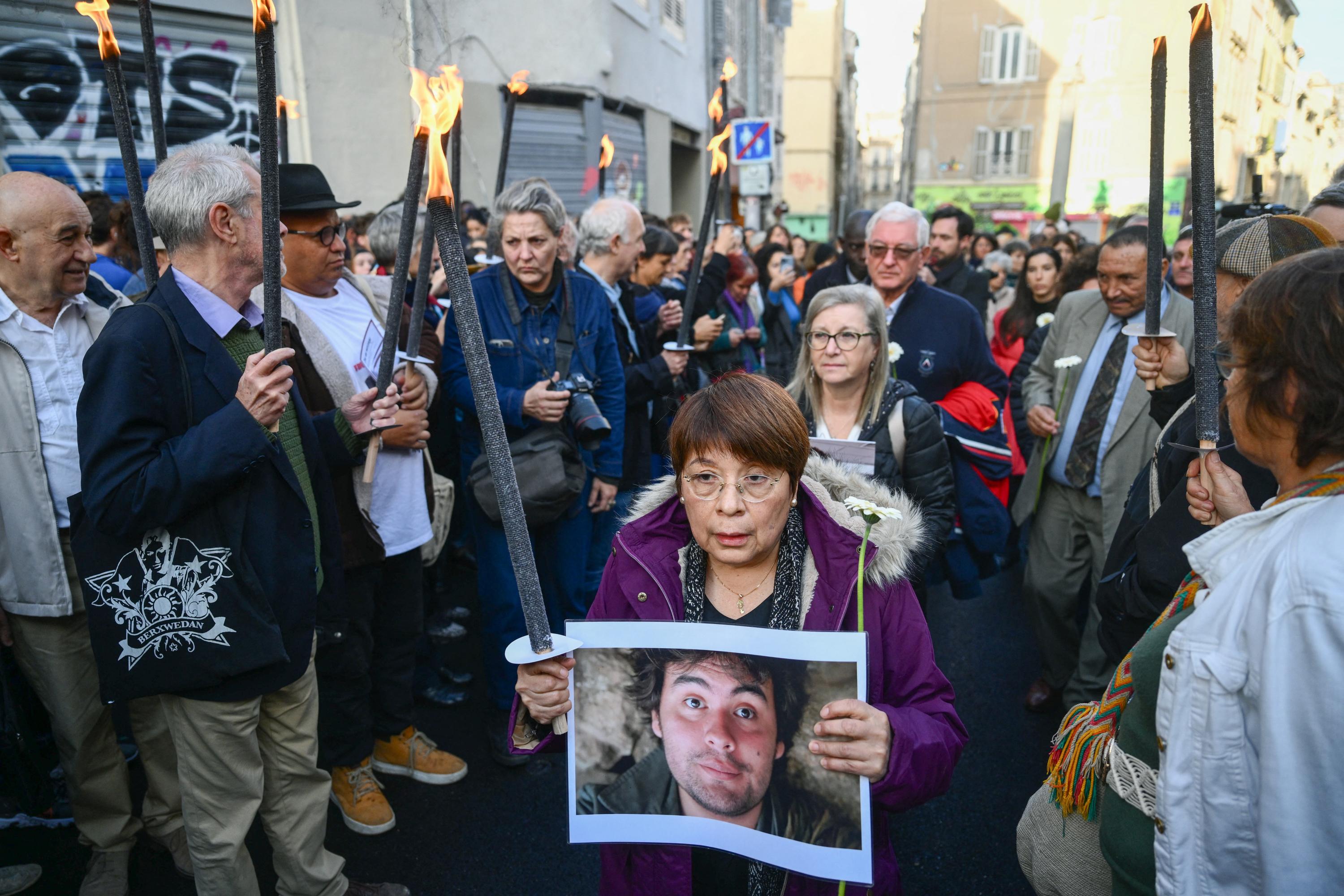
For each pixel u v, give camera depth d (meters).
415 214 2.20
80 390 2.29
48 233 2.20
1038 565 3.46
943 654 4.12
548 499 2.93
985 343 3.18
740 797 1.33
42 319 2.29
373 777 2.87
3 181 2.21
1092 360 3.29
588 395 3.12
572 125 8.71
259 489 1.88
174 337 1.84
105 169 5.04
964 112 28.78
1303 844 0.96
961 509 2.90
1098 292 3.40
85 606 2.09
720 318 4.46
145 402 1.78
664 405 3.90
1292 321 1.03
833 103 36.00
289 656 1.93
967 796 3.03
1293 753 0.97
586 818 1.37
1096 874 1.42
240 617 1.85
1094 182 23.61
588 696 1.37
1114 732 1.36
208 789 1.96
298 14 5.60
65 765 2.40
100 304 2.62
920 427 2.57
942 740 1.37
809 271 9.24
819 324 2.52
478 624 4.36
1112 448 3.14
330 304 2.72
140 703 2.43
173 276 1.91
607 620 1.40
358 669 2.71
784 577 1.50
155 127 2.09
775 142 20.97
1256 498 1.73
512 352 3.10
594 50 8.62
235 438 1.73
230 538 1.84
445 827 2.85
